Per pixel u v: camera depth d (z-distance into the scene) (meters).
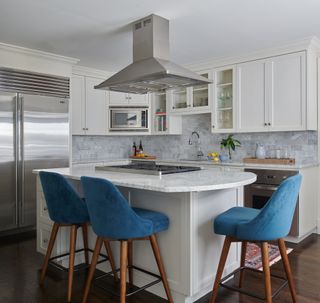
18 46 3.90
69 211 2.35
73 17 3.05
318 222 4.02
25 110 4.04
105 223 1.97
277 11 2.95
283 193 1.84
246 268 2.42
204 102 4.83
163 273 2.19
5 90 3.87
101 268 2.83
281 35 3.60
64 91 4.47
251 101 4.25
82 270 2.85
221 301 2.28
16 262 3.05
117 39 3.68
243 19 3.13
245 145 4.66
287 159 4.02
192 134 5.32
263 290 2.43
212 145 5.06
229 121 4.58
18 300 2.32
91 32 3.45
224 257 2.08
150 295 2.39
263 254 1.92
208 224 2.30
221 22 3.20
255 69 4.20
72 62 4.50
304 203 3.68
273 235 1.89
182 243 2.17
